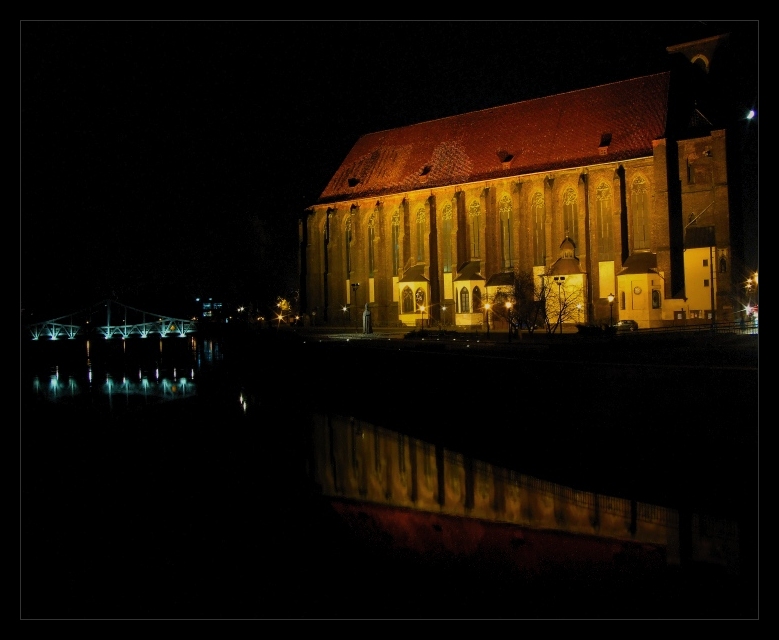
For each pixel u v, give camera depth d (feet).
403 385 202.49
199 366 369.91
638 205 318.65
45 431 193.67
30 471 146.20
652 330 259.39
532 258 352.28
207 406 230.48
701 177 301.84
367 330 368.68
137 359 426.10
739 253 314.76
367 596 78.74
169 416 214.07
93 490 130.11
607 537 94.07
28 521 111.14
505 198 363.56
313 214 451.94
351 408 216.95
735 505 102.58
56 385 296.51
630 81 350.23
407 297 396.57
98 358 436.35
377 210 412.57
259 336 428.56
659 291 301.43
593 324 302.45
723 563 82.99
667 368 127.13
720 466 113.09
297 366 291.38
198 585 83.66
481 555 89.92
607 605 73.77
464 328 364.99
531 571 83.76
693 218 302.86
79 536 103.04
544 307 311.27
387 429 180.14
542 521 102.68
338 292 437.99
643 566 83.35
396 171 423.64
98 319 572.92
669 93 328.70
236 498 122.72
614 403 133.59
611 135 337.11
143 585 85.56
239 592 80.64
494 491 119.65
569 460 133.18
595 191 329.93
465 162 388.98
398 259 406.41
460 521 105.19
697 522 97.55
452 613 74.02
